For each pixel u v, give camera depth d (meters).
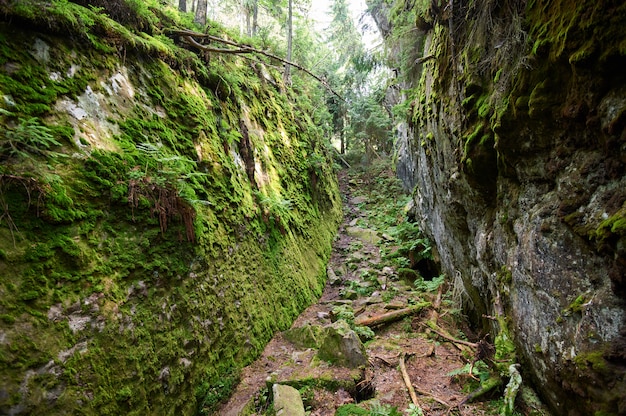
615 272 2.19
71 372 2.47
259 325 5.20
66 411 2.35
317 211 11.03
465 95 4.35
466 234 5.65
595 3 2.23
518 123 3.17
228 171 5.60
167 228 3.80
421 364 4.77
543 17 2.81
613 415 2.18
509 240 3.72
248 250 5.66
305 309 7.08
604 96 2.30
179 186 3.97
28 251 2.50
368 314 6.74
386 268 9.19
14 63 2.90
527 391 3.28
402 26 7.58
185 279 3.89
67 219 2.81
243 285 5.15
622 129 2.17
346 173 20.09
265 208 6.76
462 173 4.82
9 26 2.97
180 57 5.43
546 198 3.00
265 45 14.20
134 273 3.28
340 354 4.37
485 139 3.87
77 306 2.69
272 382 3.98
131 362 2.95
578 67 2.38
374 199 15.83
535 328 3.09
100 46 3.85
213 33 7.32
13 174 2.55
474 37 4.12
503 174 3.79
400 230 10.80
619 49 2.10
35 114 2.89
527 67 2.97
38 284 2.49
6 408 2.08
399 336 5.83
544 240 2.91
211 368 3.93
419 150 8.43
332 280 8.94
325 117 18.38
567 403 2.73
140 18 4.94
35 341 2.35
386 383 4.23
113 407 2.66
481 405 3.60
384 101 19.66
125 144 3.63
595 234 2.34
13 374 2.17
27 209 2.57
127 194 3.41
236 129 6.64
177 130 4.68
